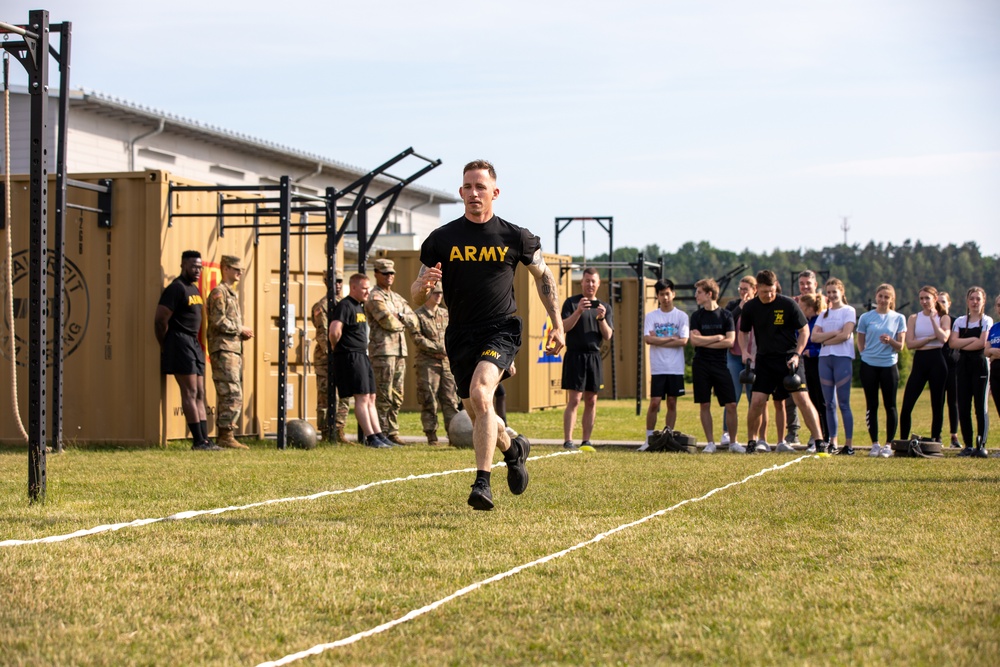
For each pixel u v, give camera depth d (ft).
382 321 42.14
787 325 38.93
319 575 15.11
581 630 12.30
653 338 40.88
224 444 39.86
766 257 402.72
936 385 38.40
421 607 13.43
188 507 21.80
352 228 119.55
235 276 40.14
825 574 15.20
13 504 21.98
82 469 29.73
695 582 14.71
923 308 38.70
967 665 10.82
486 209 21.08
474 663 11.12
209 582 14.64
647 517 20.63
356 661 11.15
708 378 40.22
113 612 13.10
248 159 102.99
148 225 39.91
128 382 40.01
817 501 23.13
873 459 35.35
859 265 347.36
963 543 17.65
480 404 20.38
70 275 40.42
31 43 21.29
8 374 40.78
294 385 49.14
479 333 21.13
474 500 20.20
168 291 38.19
